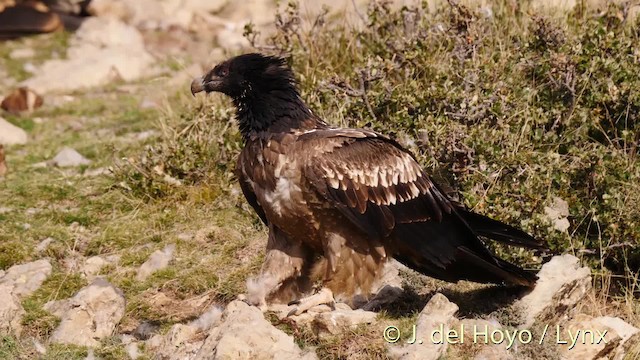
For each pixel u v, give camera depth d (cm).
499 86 1437
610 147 1395
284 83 1181
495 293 1211
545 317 1166
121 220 1473
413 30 1639
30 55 2472
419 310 1194
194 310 1255
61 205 1540
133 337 1203
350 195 1136
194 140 1559
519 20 1662
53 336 1189
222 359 1027
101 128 1923
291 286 1206
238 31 2694
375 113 1490
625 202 1319
